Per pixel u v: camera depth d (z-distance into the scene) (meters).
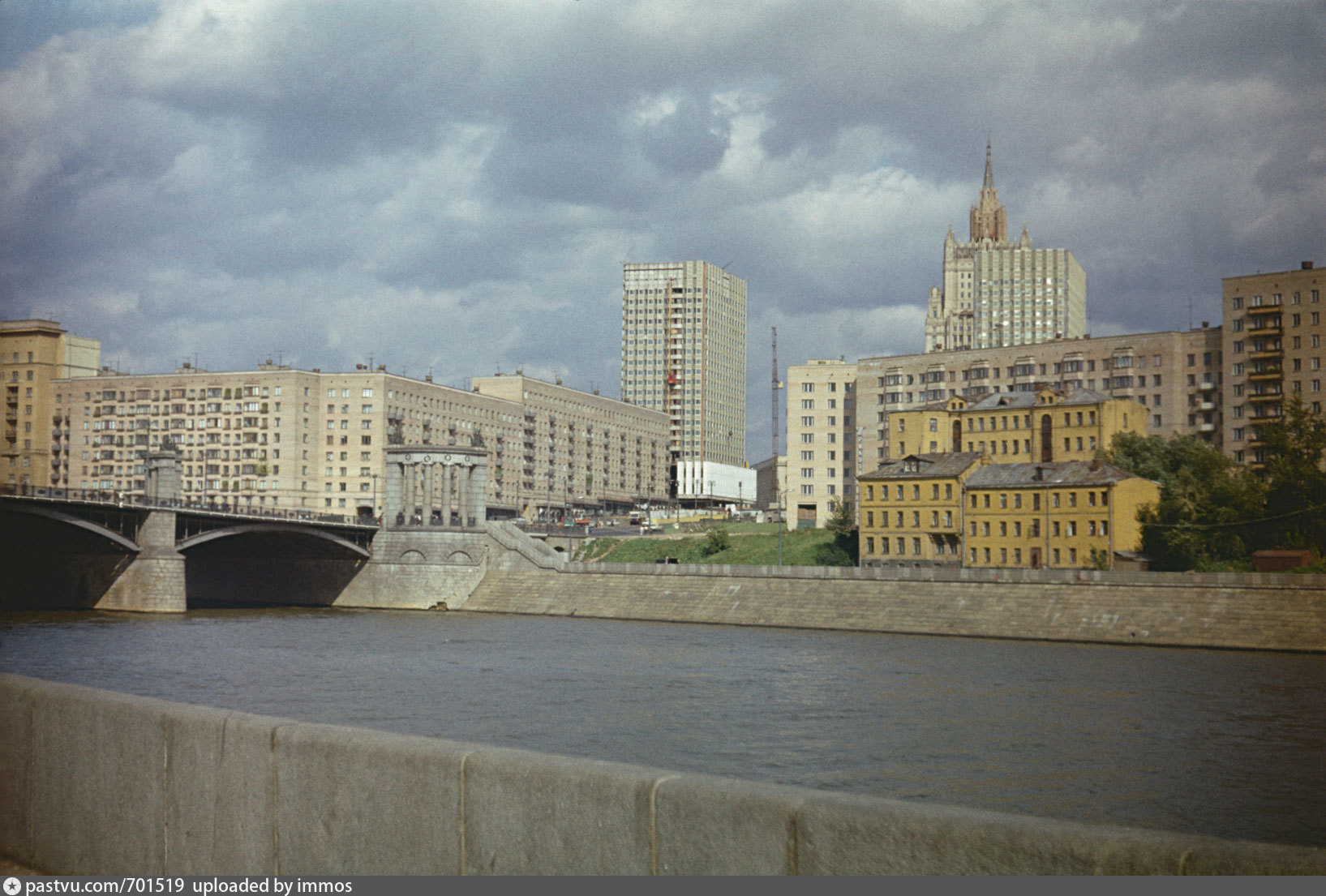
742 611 148.12
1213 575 117.88
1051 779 59.25
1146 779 59.19
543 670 101.00
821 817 8.78
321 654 111.88
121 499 151.38
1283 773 60.47
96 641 119.06
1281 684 90.56
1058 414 174.88
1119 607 122.06
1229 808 53.66
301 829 11.68
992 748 66.88
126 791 13.27
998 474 157.12
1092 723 74.12
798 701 83.19
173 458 161.62
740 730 72.38
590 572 165.12
